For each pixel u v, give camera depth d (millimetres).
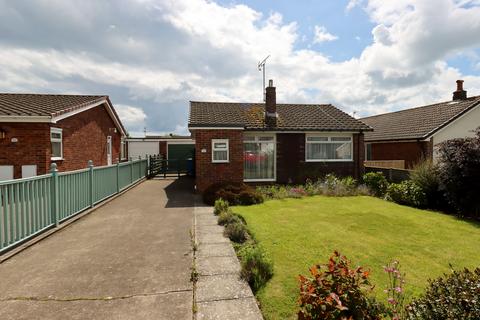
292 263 4797
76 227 6945
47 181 6477
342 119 15641
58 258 4961
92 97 16094
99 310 3383
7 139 10586
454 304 2527
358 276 2975
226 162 12391
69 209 7512
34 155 10727
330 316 2631
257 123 14047
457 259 5141
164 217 8023
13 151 10617
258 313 3314
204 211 8836
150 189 13500
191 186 14625
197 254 5152
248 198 10016
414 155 17297
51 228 6609
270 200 10812
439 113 18328
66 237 6156
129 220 7656
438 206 9812
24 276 4262
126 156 24625
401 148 18438
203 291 3811
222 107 15930
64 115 11570
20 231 5500
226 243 5770
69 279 4168
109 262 4789
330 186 12492
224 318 3207
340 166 14492
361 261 4969
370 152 21750
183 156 25719
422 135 16484
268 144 13867
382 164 16844
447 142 9375
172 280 4137
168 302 3557
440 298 2662
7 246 5133
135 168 15422
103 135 17422
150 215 8266
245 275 4156
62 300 3602
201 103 16344
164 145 25578
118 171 11906
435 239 6285
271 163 13914
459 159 8594
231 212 7926
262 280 4082
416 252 5461
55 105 12859
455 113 16938
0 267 4578
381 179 12336
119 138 21562
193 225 7168
